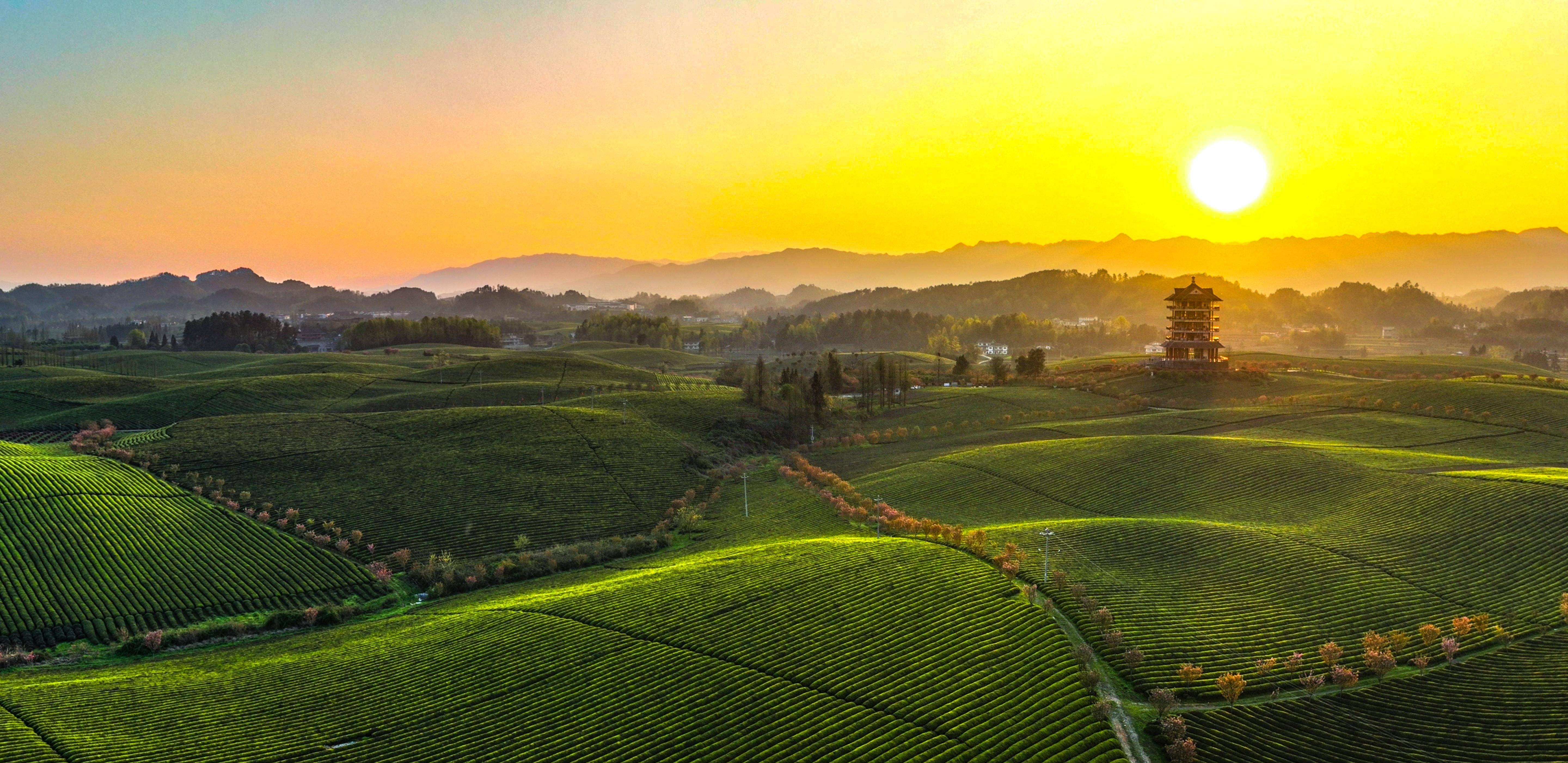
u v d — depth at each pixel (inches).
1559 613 2856.8
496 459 5625.0
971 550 3572.8
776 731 2341.3
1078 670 2539.4
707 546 4372.5
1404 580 3149.6
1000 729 2282.2
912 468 5546.3
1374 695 2433.6
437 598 3912.4
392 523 4675.2
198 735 2445.9
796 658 2696.9
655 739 2351.1
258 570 4033.0
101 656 3248.0
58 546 4010.8
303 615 3629.4
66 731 2440.9
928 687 2498.8
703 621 2982.3
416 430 6161.4
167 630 3464.6
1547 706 2335.1
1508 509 3634.4
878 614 2952.8
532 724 2464.3
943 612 2930.6
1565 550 3280.0
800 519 4709.6
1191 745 2139.5
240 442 5718.5
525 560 4244.6
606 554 4355.3
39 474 4677.7
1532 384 6968.5
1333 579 3149.6
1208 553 3415.4
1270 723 2292.1
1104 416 7175.2
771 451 6692.9
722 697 2524.6
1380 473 4271.7
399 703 2610.7
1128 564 3356.3
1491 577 3142.2
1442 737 2239.2
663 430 6574.8
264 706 2628.0
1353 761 2146.9
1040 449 5457.7
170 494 4778.5
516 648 2910.9
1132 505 4443.9
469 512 4859.7
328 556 4242.1
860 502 4849.9
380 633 3334.2
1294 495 4242.1
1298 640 2743.6
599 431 6328.7
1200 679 2492.6
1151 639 2711.6
